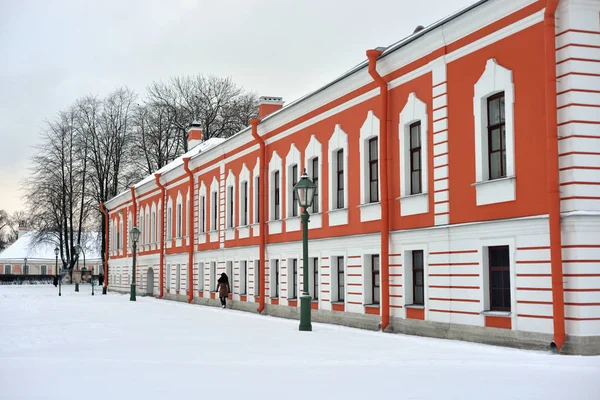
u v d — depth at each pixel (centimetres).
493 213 1669
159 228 5022
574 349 1416
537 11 1558
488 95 1722
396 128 2081
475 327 1708
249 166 3328
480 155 1722
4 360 1341
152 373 1144
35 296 5303
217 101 7419
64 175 7575
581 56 1477
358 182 2300
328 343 1667
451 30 1816
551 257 1458
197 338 1806
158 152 7256
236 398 912
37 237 7756
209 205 3972
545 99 1522
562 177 1473
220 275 3722
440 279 1847
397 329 2028
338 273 2475
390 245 2080
